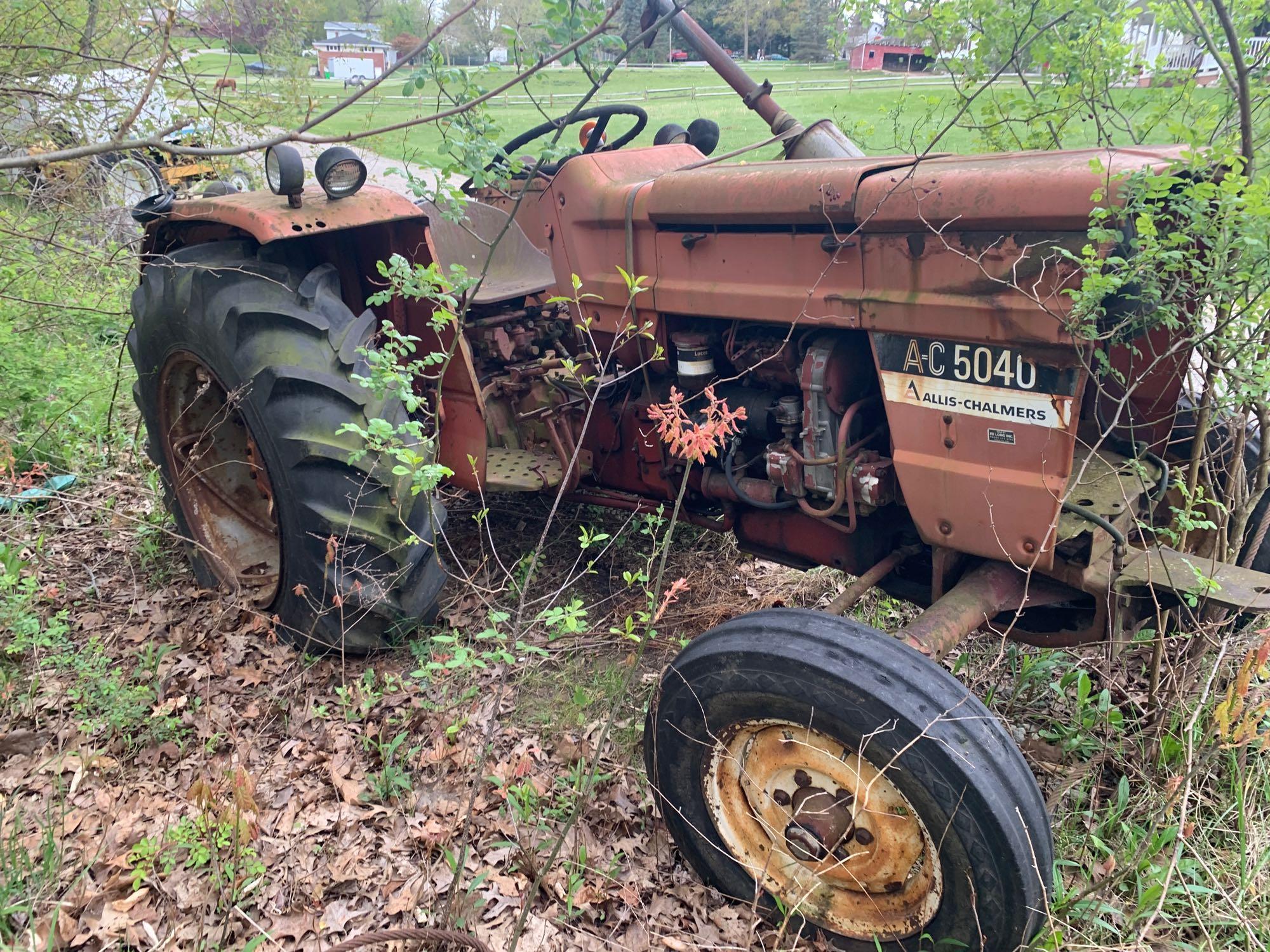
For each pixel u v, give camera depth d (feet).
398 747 8.91
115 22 17.70
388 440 9.39
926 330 7.39
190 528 11.57
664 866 7.95
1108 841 7.86
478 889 7.44
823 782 6.87
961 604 7.67
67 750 8.67
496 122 8.23
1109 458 9.14
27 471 13.75
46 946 6.59
